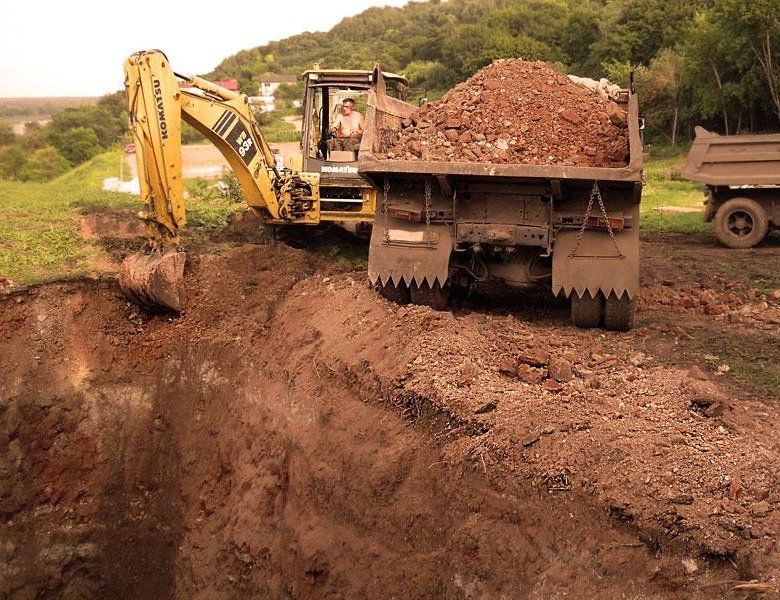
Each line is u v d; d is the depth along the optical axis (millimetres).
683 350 8320
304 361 9172
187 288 11336
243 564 9234
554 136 8711
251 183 11859
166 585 10688
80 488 11016
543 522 5570
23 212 15523
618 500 5277
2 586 10773
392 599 6531
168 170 10430
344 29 94938
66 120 61156
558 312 9680
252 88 76750
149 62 10102
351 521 7301
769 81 29859
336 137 12906
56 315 11180
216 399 10734
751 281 11672
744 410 6613
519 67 9484
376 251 8836
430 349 7516
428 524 6402
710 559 4812
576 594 5164
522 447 5969
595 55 45969
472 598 5805
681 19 44062
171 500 10812
